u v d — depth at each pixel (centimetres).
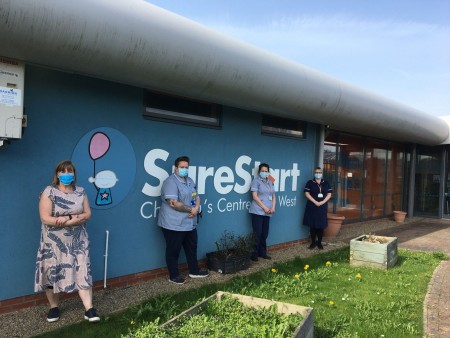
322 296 535
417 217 1538
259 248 743
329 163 1100
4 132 406
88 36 398
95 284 519
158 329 315
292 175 855
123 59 438
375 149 1341
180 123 611
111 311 458
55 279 404
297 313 364
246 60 564
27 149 448
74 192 425
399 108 1021
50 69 459
